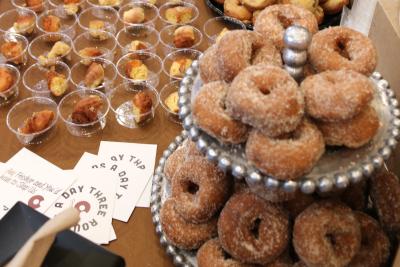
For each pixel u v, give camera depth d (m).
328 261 0.46
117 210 0.65
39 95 0.83
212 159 0.43
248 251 0.48
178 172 0.55
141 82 0.83
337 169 0.41
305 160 0.39
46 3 1.03
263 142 0.40
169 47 0.92
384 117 0.46
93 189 0.67
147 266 0.59
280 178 0.40
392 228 0.52
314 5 0.89
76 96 0.82
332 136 0.42
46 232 0.36
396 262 0.48
